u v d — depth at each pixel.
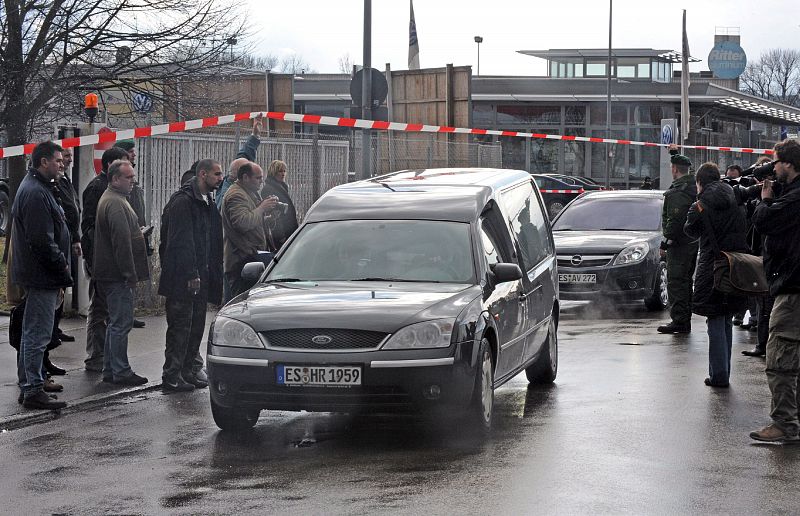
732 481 8.06
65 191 13.90
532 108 62.59
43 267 10.83
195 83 27.75
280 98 37.97
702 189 11.97
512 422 10.32
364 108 21.83
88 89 26.27
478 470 8.41
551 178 53.16
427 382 9.16
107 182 13.43
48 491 8.02
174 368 12.27
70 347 14.74
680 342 15.75
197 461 8.90
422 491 7.79
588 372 13.22
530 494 7.68
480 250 10.66
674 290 16.73
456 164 34.03
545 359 12.30
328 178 26.14
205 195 12.35
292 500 7.61
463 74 34.81
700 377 12.80
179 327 12.26
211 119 15.73
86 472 8.59
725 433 9.77
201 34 26.72
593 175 62.50
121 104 28.47
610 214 21.25
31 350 10.90
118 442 9.68
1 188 31.89
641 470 8.39
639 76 79.31
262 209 13.36
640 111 62.47
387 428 10.13
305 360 9.20
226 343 9.48
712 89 62.00
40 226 10.77
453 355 9.25
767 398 11.47
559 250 19.78
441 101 35.31
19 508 7.57
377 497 7.65
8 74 24.50
